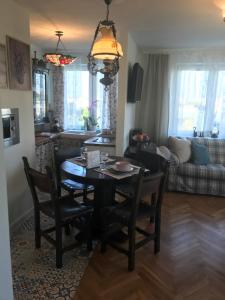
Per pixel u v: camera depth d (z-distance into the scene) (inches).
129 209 86.2
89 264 84.7
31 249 91.7
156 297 71.3
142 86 176.2
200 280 78.5
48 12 105.4
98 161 98.5
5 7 91.1
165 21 112.8
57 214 78.7
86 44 168.2
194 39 145.3
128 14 104.8
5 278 46.1
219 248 95.9
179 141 162.2
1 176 42.6
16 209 107.7
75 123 200.1
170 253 91.9
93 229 99.4
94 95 195.8
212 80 172.7
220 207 132.5
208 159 157.3
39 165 139.4
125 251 82.4
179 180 150.3
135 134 159.5
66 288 73.7
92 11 103.0
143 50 175.9
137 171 92.9
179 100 179.9
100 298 70.4
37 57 176.4
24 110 109.1
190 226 111.9
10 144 100.1
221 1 89.0
